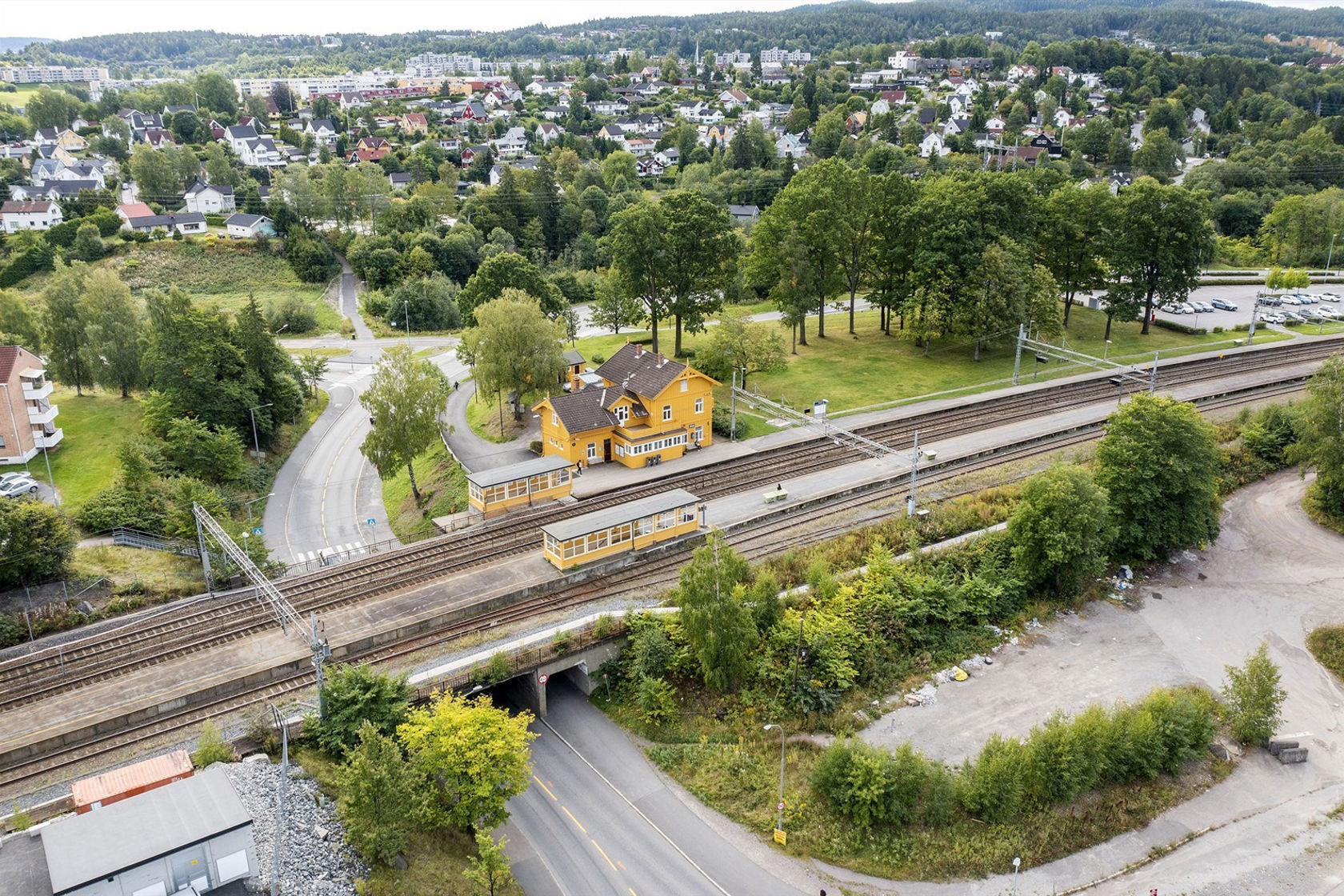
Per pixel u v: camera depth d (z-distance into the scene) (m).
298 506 85.81
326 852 40.91
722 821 48.28
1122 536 70.19
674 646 57.12
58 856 35.34
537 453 87.31
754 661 56.59
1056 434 86.44
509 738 44.38
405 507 83.56
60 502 74.81
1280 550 73.56
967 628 63.09
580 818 48.31
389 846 40.34
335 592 62.22
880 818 46.72
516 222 194.00
